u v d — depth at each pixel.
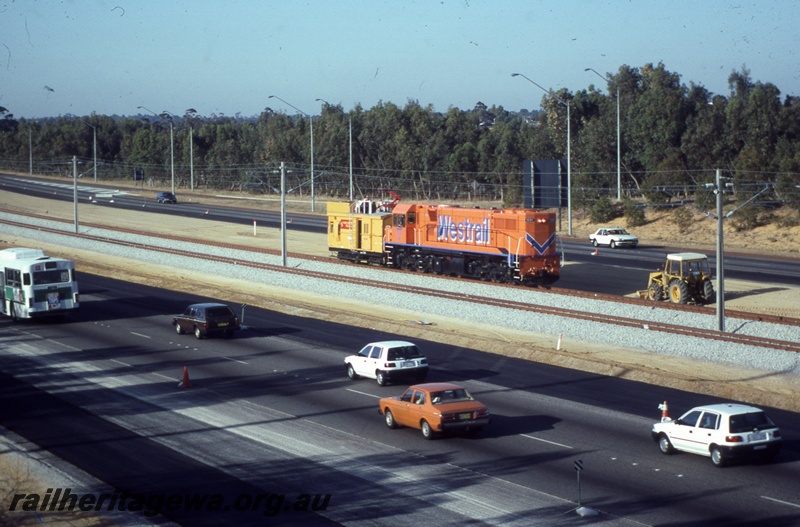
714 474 22.94
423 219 62.66
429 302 51.34
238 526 20.73
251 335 44.12
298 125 162.62
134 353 40.44
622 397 31.23
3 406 32.19
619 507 20.95
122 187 162.62
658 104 101.56
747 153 87.38
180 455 26.16
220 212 116.81
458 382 33.88
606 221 93.19
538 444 26.02
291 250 79.38
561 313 45.47
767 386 32.66
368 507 21.62
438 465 24.48
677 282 48.75
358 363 34.25
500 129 138.38
